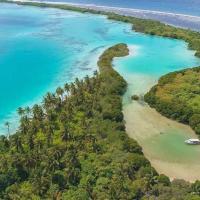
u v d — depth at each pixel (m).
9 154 127.94
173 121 165.88
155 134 155.50
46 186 113.56
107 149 135.75
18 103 184.00
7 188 113.19
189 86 190.75
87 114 159.00
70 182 116.69
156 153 142.50
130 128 159.62
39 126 144.75
